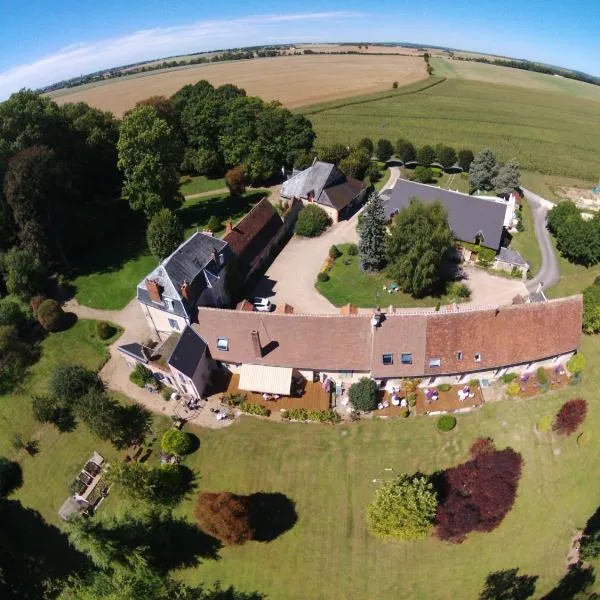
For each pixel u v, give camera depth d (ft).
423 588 126.62
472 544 132.36
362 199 304.91
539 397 167.63
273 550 134.41
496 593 124.06
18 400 176.96
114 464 136.67
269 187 321.93
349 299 220.43
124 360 189.37
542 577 127.03
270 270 241.96
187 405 169.78
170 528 138.31
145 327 204.23
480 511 136.05
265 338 171.22
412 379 168.86
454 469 146.82
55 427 166.20
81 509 145.48
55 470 156.66
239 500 131.54
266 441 157.69
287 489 146.61
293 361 168.76
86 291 225.56
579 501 142.20
